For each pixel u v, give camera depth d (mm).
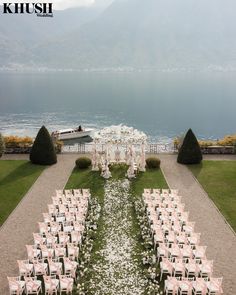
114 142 37750
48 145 40500
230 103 117188
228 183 35062
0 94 149375
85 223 27219
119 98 132500
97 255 23344
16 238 25375
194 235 23922
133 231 26312
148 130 80625
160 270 21734
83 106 113125
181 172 38281
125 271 21688
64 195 30641
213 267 22000
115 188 34000
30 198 31938
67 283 19703
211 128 82625
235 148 44562
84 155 44156
